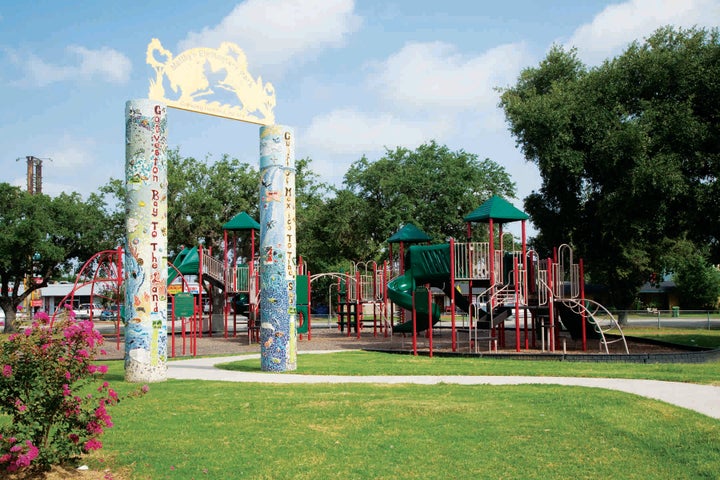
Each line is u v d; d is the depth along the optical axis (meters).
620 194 25.75
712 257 27.02
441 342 28.36
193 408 11.58
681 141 24.25
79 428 7.92
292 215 18.23
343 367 17.94
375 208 54.06
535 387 13.61
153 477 7.78
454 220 50.34
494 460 8.34
